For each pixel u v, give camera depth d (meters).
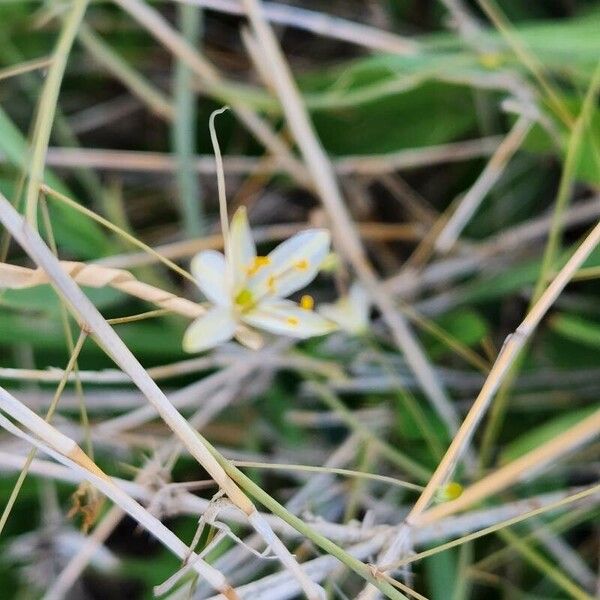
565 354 0.31
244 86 0.33
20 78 0.33
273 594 0.27
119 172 0.34
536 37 0.30
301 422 0.31
